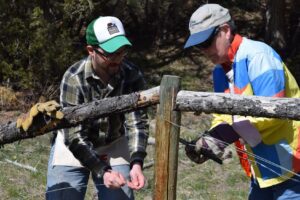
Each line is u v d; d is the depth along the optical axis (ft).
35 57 33.76
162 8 48.75
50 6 35.76
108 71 10.95
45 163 23.95
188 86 41.34
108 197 11.48
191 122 31.50
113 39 10.41
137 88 11.46
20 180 21.90
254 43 10.48
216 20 10.33
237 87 10.48
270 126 10.42
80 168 11.63
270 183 10.79
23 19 33.81
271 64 10.19
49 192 11.69
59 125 10.30
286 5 53.31
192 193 21.26
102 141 11.54
